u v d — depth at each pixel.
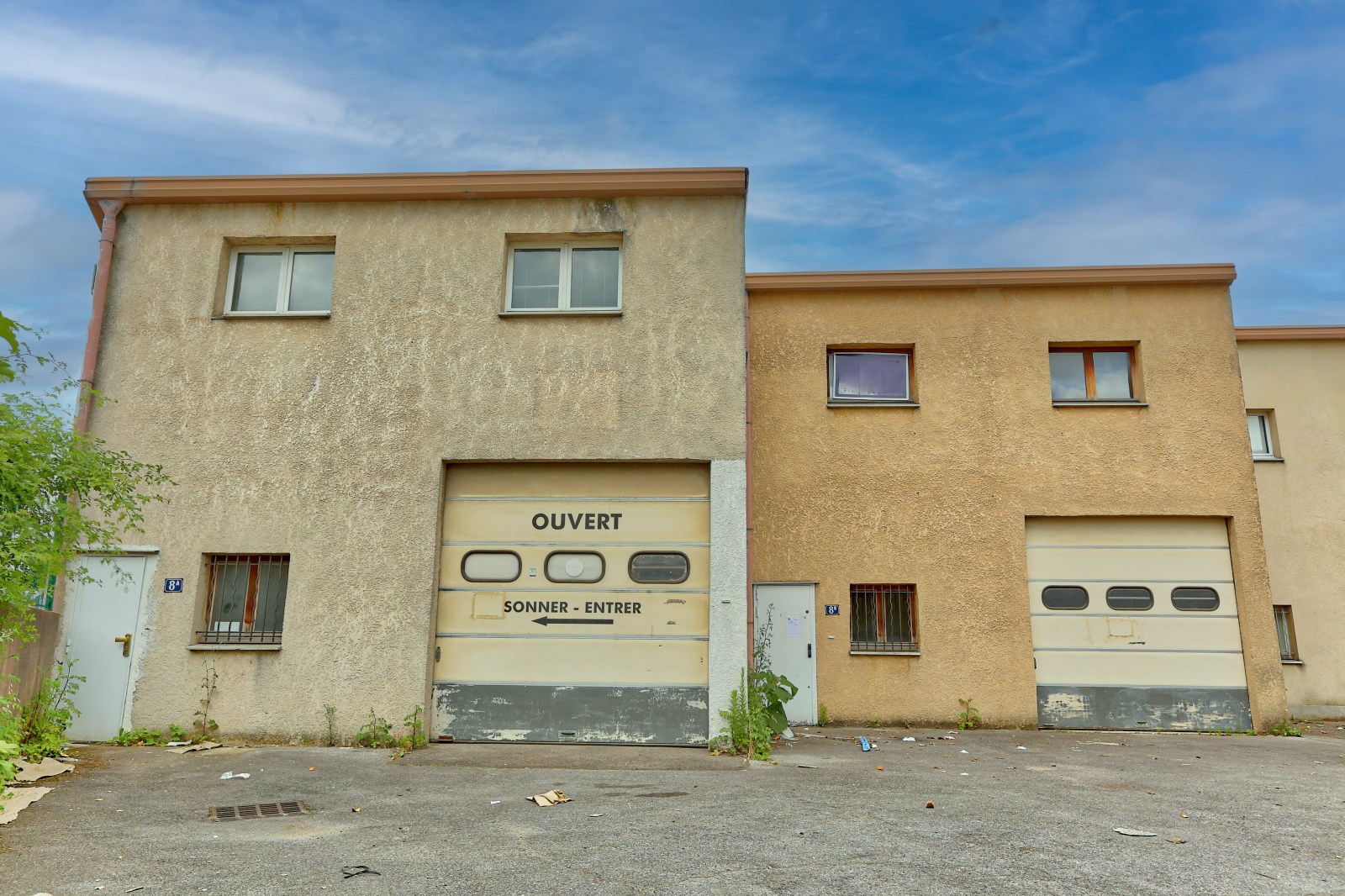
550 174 10.18
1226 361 12.67
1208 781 7.99
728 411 9.70
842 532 12.38
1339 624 14.07
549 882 4.74
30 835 5.69
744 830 5.84
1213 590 12.27
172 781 7.48
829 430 12.65
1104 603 12.25
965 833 5.79
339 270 10.23
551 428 9.74
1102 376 12.93
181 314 10.18
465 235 10.25
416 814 6.32
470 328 10.01
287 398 9.93
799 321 12.95
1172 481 12.39
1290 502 14.42
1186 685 12.02
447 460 9.74
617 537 9.66
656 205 10.20
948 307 12.91
